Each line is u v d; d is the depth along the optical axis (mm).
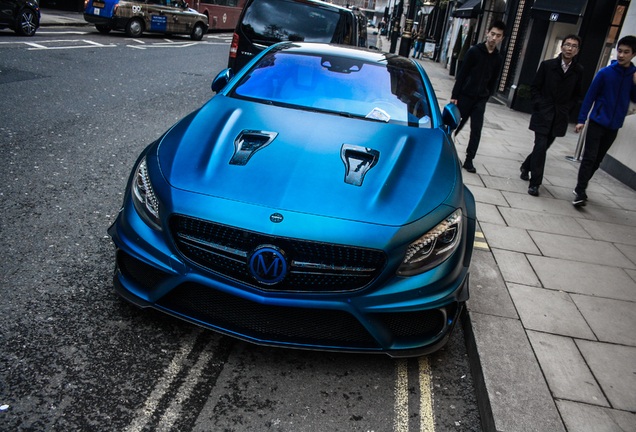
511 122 11008
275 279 2182
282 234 2146
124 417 2002
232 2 25891
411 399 2389
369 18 88688
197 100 8086
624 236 4773
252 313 2336
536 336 2875
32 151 4758
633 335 3039
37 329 2410
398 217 2283
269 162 2479
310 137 2748
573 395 2408
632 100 5188
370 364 2594
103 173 4496
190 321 2369
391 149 2777
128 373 2248
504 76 15328
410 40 18297
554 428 2164
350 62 3725
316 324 2338
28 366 2172
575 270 3865
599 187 6531
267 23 7117
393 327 2393
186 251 2311
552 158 7863
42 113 6090
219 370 2377
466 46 18609
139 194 2467
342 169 2496
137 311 2693
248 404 2188
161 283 2377
